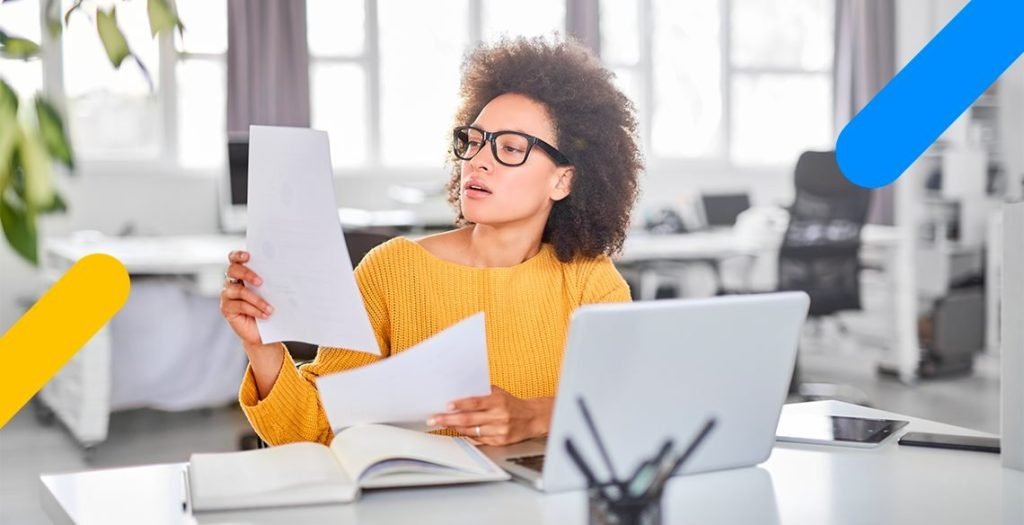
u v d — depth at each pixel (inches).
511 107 65.6
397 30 294.2
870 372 249.9
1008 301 51.9
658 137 322.0
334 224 51.7
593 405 45.7
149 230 263.6
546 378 66.1
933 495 48.0
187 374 193.8
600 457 46.9
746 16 328.8
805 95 336.5
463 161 66.6
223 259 188.4
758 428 51.4
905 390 228.8
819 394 212.8
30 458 181.0
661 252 212.7
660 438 48.1
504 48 68.6
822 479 50.8
